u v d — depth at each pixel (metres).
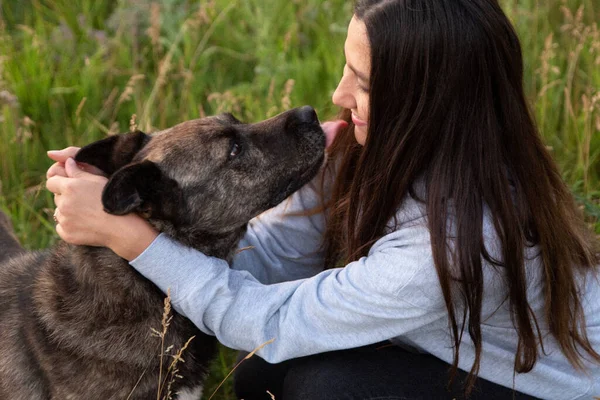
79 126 4.99
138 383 2.95
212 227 3.02
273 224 3.42
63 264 3.03
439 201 2.59
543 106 4.69
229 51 5.60
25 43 5.49
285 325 2.77
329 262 3.36
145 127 4.71
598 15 5.51
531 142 2.73
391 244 2.70
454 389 2.84
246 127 3.12
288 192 3.16
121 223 2.71
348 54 2.79
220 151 3.00
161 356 2.80
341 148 3.30
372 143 2.78
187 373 3.09
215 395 3.68
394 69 2.62
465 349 2.79
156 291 2.91
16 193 4.64
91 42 5.71
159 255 2.73
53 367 2.94
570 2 5.60
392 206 2.78
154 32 5.17
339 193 3.25
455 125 2.61
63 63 5.44
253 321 2.77
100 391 2.94
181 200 2.93
